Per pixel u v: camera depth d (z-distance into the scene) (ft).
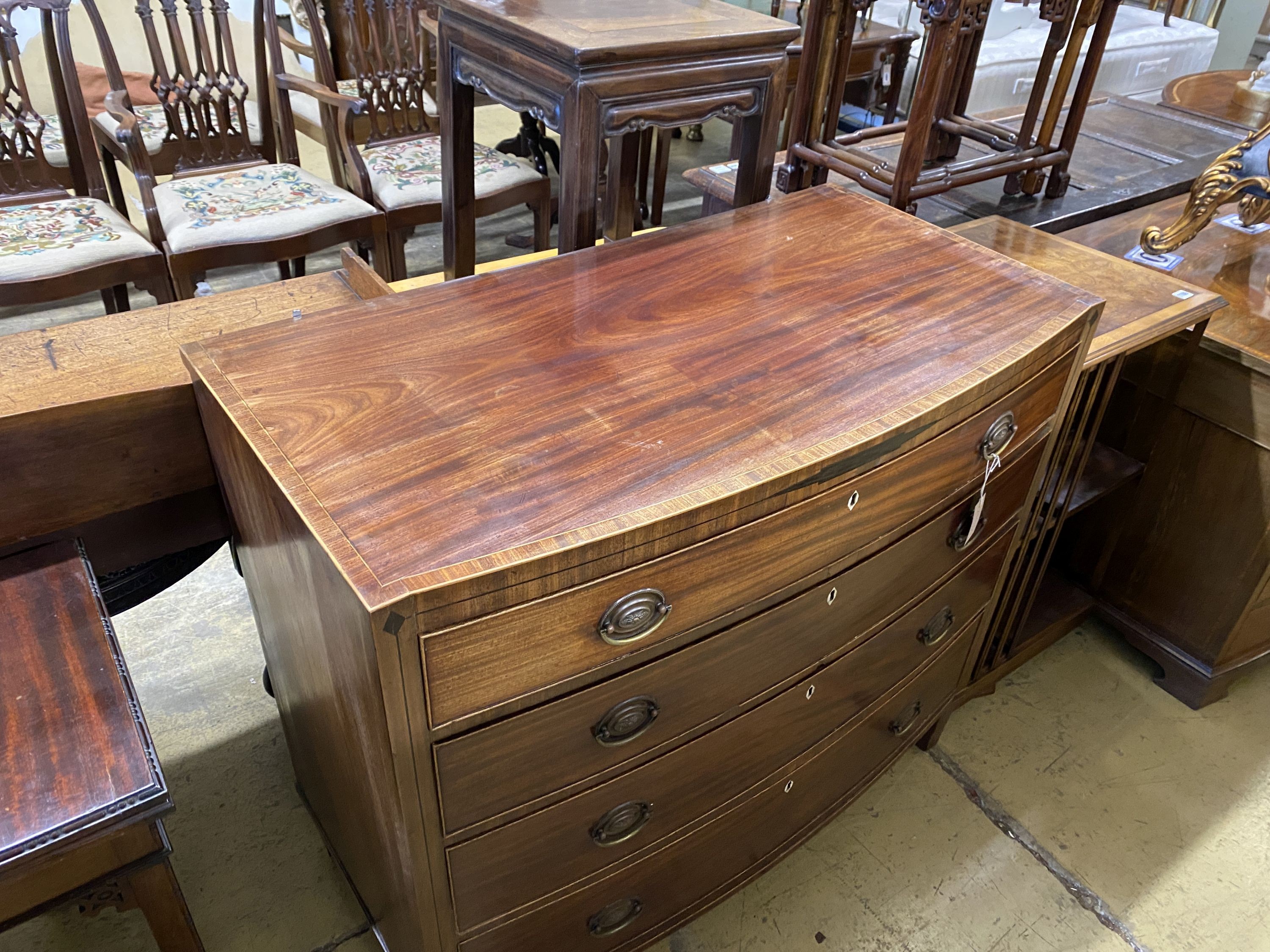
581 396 2.87
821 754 4.00
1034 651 5.79
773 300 3.49
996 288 3.67
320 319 3.18
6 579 3.44
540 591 2.36
